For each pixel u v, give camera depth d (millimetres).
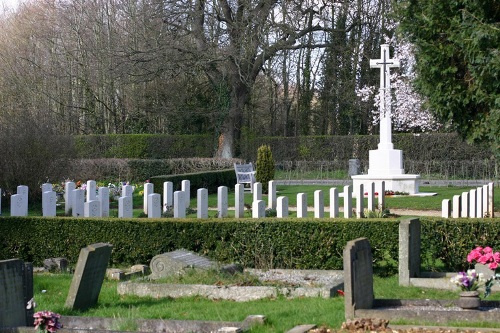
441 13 17609
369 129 56000
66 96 52312
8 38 51531
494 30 16125
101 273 10547
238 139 51625
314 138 50938
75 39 50688
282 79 57438
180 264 12359
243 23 43094
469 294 8820
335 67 53781
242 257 14695
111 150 50062
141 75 42531
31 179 28281
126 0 46031
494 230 13500
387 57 31125
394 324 8281
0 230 16016
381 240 13828
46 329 7434
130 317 8992
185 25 42500
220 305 10219
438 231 13672
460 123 18594
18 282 8445
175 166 40875
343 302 9961
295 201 29453
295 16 44531
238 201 18359
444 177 43875
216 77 47625
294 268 14383
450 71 17766
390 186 30484
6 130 28844
